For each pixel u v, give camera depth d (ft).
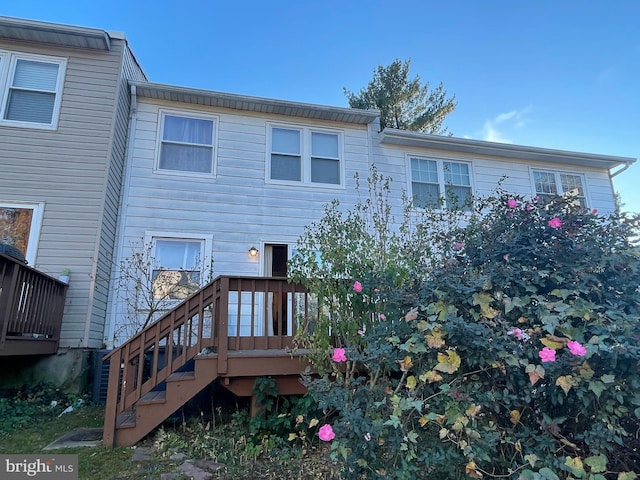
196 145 24.44
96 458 10.76
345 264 12.35
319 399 7.60
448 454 6.05
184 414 14.96
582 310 6.82
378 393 7.27
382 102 49.34
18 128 20.89
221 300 13.53
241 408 15.85
